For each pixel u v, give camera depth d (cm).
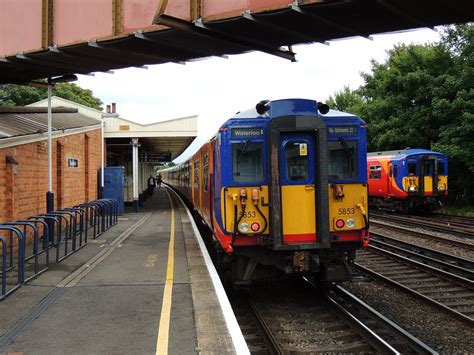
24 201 1215
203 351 478
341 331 679
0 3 1146
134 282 783
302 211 761
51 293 716
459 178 2798
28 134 1226
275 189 745
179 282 780
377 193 2736
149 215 2141
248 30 960
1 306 647
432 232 1789
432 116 2805
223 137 767
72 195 1711
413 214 2633
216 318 585
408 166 2459
